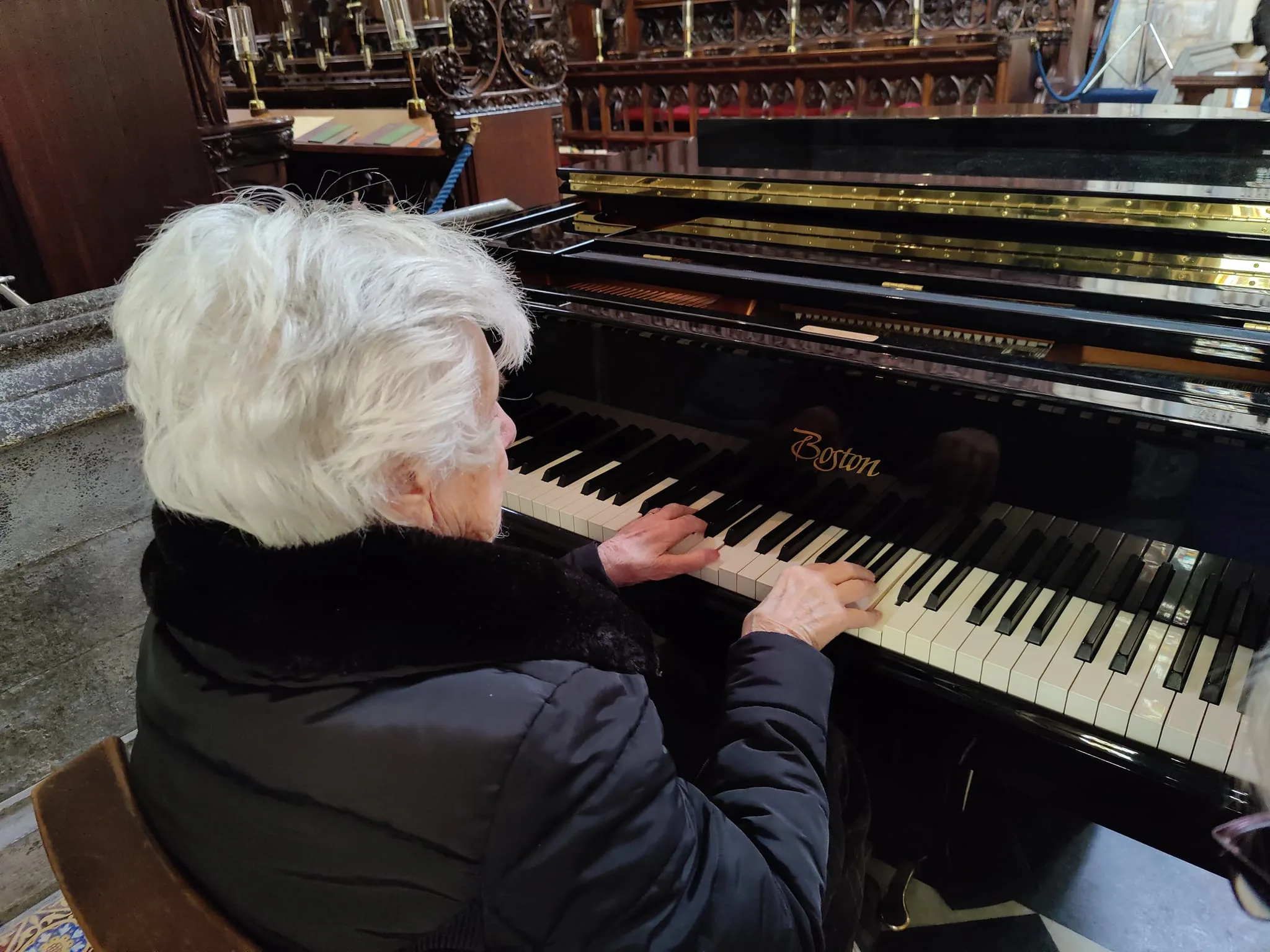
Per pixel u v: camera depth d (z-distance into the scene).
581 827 0.72
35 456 1.72
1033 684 1.12
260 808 0.73
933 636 1.21
